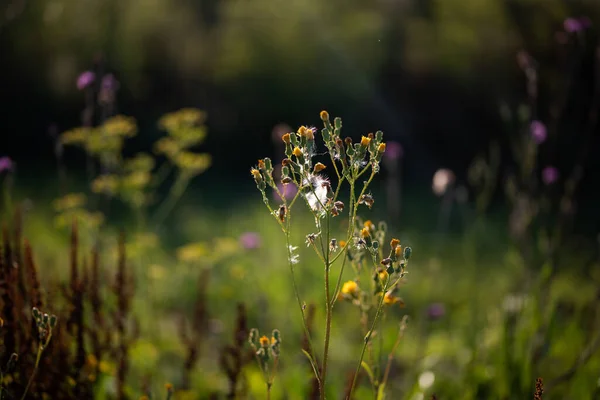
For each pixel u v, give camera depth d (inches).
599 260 271.4
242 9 620.4
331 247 72.5
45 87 594.2
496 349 147.0
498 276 241.3
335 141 71.3
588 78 455.8
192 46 619.2
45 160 575.2
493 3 566.3
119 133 164.9
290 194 280.2
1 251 94.6
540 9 539.5
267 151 591.5
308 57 588.4
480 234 315.3
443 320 199.9
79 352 102.3
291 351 173.3
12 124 596.1
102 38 587.2
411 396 131.6
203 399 138.8
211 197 438.9
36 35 553.0
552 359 151.9
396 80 580.1
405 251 74.0
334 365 157.6
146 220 314.5
